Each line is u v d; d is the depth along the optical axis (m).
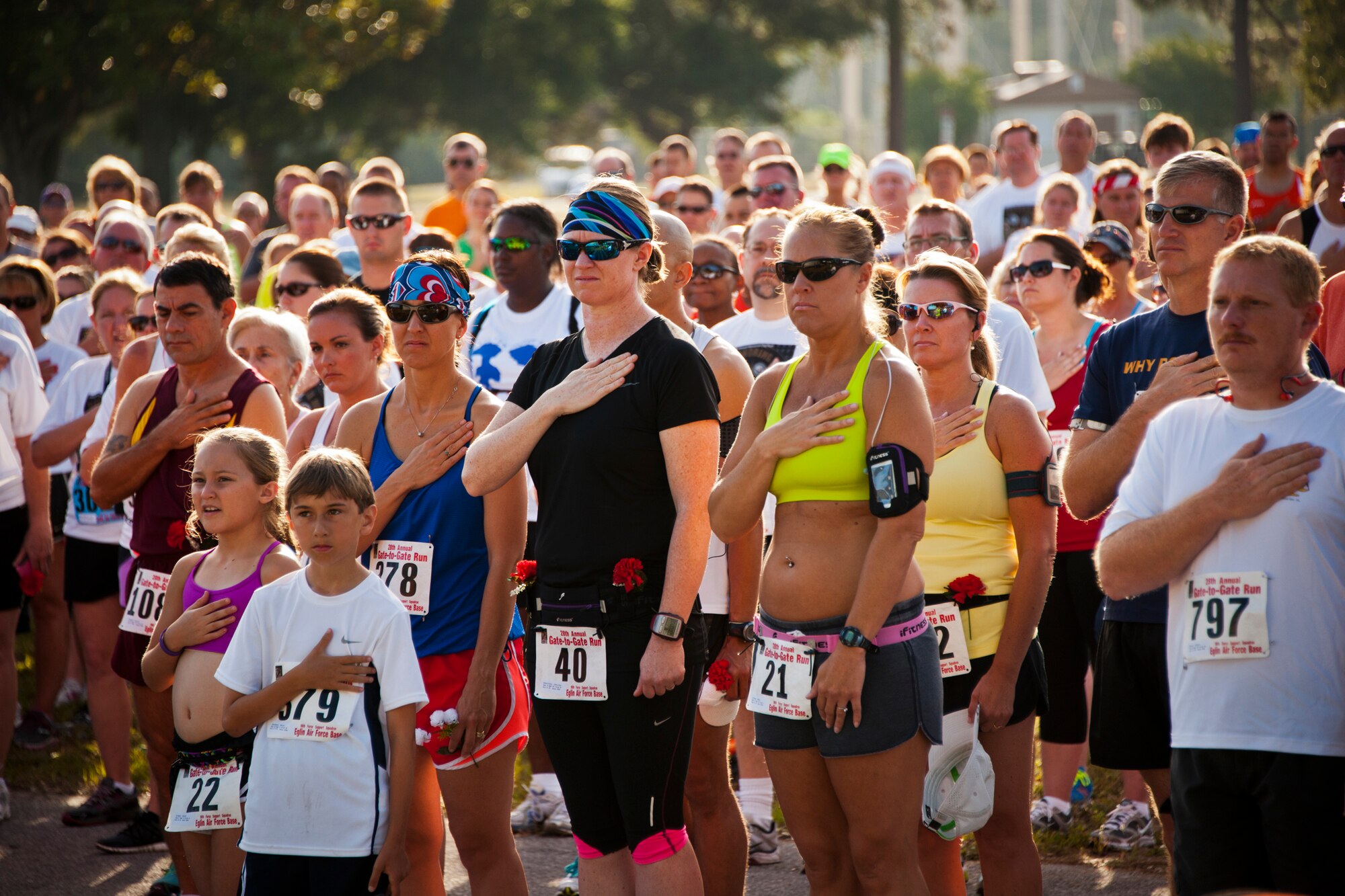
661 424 13.59
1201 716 11.38
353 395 18.00
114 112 151.25
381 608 14.27
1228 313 11.36
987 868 14.90
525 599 14.34
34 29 110.00
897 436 12.41
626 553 13.55
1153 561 11.57
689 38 189.88
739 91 193.00
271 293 31.02
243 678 14.39
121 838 20.16
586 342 14.32
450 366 16.12
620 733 13.48
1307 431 11.22
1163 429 12.08
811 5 193.75
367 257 28.56
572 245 13.80
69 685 28.80
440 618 15.23
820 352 13.15
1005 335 19.69
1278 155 36.56
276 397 18.56
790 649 12.80
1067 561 18.91
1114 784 21.69
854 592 12.62
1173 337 14.79
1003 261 24.67
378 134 172.50
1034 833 19.47
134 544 18.05
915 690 12.60
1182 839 11.70
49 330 31.77
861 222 13.01
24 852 20.20
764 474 12.80
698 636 13.91
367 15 133.00
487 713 14.69
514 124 176.25
